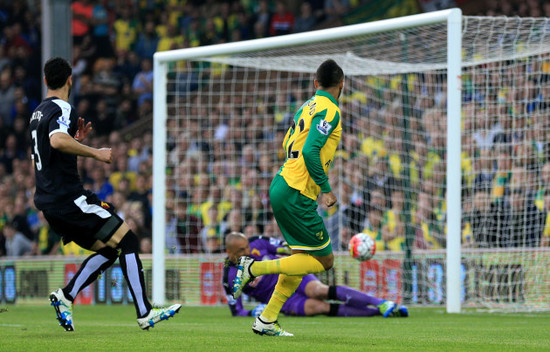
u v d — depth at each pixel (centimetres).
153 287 3612
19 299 4356
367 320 2689
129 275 1858
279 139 4725
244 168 4562
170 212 4562
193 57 3681
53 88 1842
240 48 3581
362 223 4172
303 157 1702
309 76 5181
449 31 3073
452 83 3041
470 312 3183
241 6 6575
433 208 4025
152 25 6556
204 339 1723
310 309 2862
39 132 1786
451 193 3031
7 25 6681
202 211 4569
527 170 3659
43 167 1792
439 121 4256
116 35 6588
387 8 5894
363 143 4541
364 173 4275
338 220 4153
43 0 4134
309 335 1906
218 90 5597
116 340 1691
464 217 3822
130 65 6481
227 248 2759
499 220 3562
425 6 5784
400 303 3597
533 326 2403
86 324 2553
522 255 3328
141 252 4509
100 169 5341
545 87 3684
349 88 4588
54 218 1798
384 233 4034
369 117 4584
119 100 6438
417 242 3966
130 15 6644
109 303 4081
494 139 3947
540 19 3231
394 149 4356
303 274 1762
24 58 6606
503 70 3919
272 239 2847
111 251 1883
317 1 6391
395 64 3631
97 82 6444
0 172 5925
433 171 4009
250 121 5034
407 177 3741
